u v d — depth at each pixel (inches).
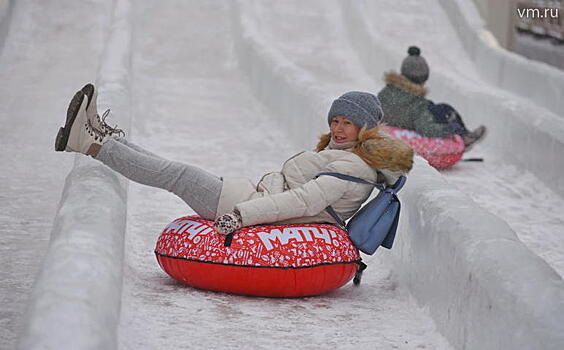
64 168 756.0
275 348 385.4
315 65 1533.0
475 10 1701.5
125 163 462.3
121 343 370.3
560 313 325.4
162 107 1129.4
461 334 391.5
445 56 1624.0
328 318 435.2
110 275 347.9
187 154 887.1
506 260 373.7
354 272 478.9
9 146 817.5
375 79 1469.0
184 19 1640.0
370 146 471.5
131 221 613.6
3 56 1240.2
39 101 1016.9
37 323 290.7
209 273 451.2
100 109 716.7
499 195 812.0
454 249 412.2
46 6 1456.7
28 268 500.4
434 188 500.4
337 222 479.2
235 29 1549.0
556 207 780.0
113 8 1485.0
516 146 942.4
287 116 1016.9
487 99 1053.8
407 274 491.2
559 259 613.9
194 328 403.2
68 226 388.8
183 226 470.0
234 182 474.9
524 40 2278.5
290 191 464.4
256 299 458.9
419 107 878.4
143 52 1473.9
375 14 1764.3
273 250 448.1
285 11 1748.3
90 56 1274.6
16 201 650.2
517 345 328.8
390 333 418.6
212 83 1327.5
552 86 1232.8
